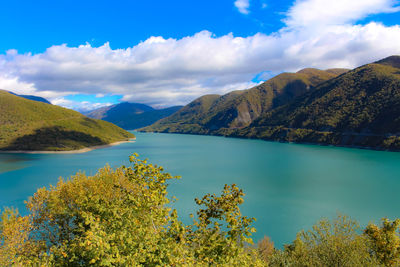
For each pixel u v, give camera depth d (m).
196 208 72.06
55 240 22.27
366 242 22.86
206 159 185.75
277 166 152.62
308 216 68.81
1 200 83.00
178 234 11.77
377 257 21.73
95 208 17.62
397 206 77.75
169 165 158.75
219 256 11.96
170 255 10.98
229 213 13.03
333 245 18.83
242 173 131.38
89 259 12.59
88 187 24.33
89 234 11.20
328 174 127.06
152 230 12.00
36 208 23.61
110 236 11.75
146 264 11.30
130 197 12.94
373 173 128.12
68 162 170.12
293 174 127.75
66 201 24.00
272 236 56.31
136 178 13.42
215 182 110.00
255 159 183.88
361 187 101.12
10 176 122.69
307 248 20.95
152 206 12.75
